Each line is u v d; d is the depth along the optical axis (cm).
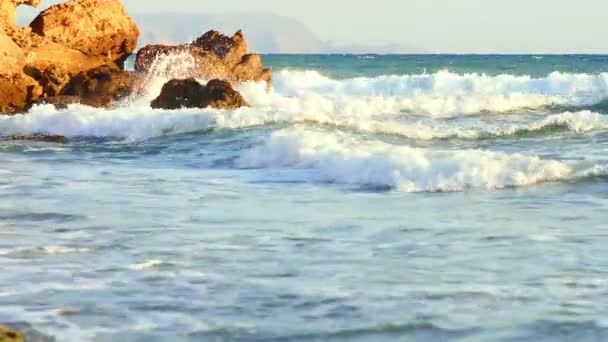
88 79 10694
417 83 13812
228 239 3391
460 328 2277
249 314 2400
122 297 2561
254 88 11300
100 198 4416
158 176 5316
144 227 3634
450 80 13712
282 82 14362
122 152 6762
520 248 3203
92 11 11694
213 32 12325
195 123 7619
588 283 2705
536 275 2806
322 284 2706
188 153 6531
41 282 2723
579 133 7250
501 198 4341
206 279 2767
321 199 4356
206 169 5662
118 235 3466
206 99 9144
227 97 9181
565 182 4731
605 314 2381
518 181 4688
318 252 3164
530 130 7331
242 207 4134
